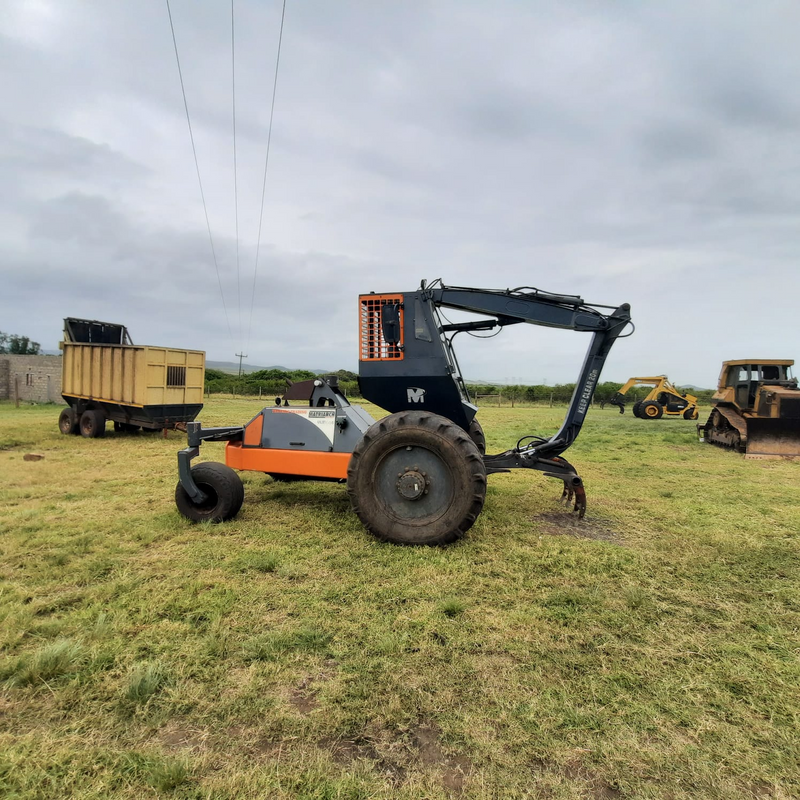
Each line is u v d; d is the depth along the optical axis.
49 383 24.56
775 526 4.77
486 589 3.21
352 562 3.66
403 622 2.72
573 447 11.09
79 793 1.57
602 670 2.31
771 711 2.04
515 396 33.97
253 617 2.76
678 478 7.39
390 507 4.13
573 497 5.92
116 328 12.73
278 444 4.89
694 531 4.59
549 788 1.63
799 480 7.31
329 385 5.17
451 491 3.99
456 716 1.96
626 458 9.52
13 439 10.12
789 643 2.60
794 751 1.81
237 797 1.57
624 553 3.91
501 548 4.02
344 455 4.68
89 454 8.70
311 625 2.67
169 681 2.15
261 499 5.61
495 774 1.68
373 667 2.29
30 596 2.98
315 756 1.75
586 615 2.87
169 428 10.98
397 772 1.69
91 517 4.72
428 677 2.22
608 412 26.81
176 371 10.98
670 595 3.18
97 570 3.38
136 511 4.97
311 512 5.04
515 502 5.70
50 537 4.06
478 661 2.36
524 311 4.71
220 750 1.77
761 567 3.69
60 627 2.57
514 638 2.58
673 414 21.55
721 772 1.71
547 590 3.21
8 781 1.61
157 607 2.84
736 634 2.69
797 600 3.12
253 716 1.96
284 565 3.50
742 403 11.36
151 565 3.53
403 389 4.80
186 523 4.58
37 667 2.17
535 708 2.02
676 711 2.03
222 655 2.38
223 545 3.99
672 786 1.66
